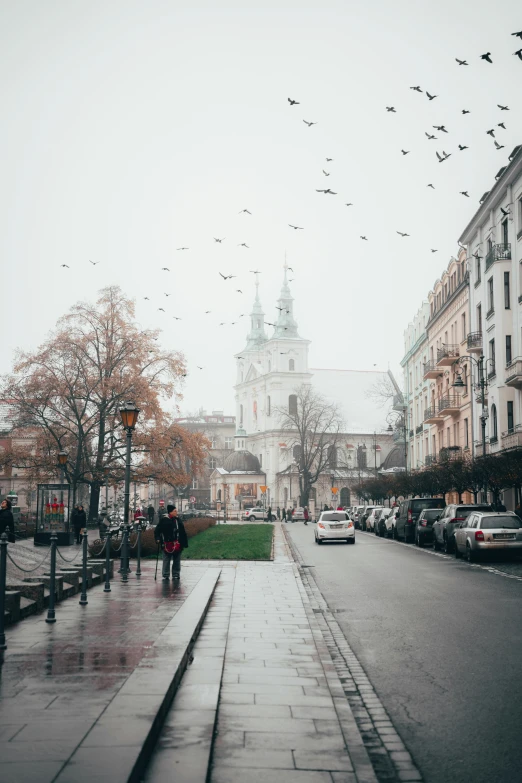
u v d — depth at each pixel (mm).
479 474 35188
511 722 7250
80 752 5504
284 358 119250
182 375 53938
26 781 4902
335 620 13789
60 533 35906
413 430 72125
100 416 50812
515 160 38375
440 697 8219
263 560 27984
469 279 48844
